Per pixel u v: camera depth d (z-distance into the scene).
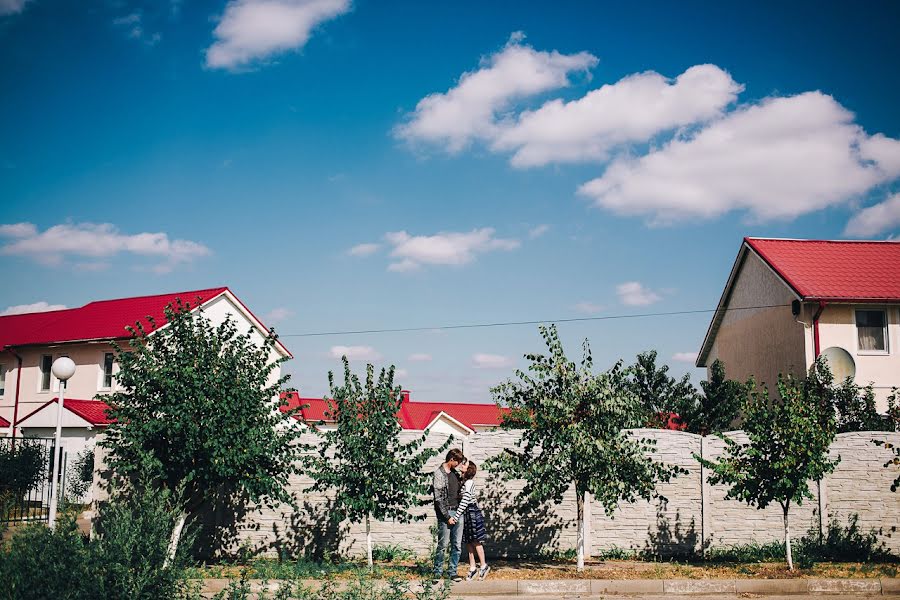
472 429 45.53
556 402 13.18
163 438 13.35
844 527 15.40
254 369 14.12
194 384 13.22
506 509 15.20
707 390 22.47
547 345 13.73
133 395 13.68
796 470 13.29
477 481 15.27
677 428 22.38
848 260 27.70
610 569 13.52
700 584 12.23
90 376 31.41
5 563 7.54
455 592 12.06
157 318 31.30
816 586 12.27
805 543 15.29
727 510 15.41
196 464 13.27
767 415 13.66
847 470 15.55
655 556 15.10
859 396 21.09
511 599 11.76
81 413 26.77
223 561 14.33
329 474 13.45
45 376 33.12
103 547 8.04
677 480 15.45
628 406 13.30
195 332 14.22
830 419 14.01
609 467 13.05
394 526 15.11
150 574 8.10
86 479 24.61
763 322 28.31
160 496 9.64
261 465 13.66
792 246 28.81
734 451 13.94
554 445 13.38
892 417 19.38
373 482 13.18
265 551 14.89
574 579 12.42
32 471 22.27
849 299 24.89
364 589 9.63
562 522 15.23
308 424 14.20
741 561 14.63
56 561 7.67
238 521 14.92
